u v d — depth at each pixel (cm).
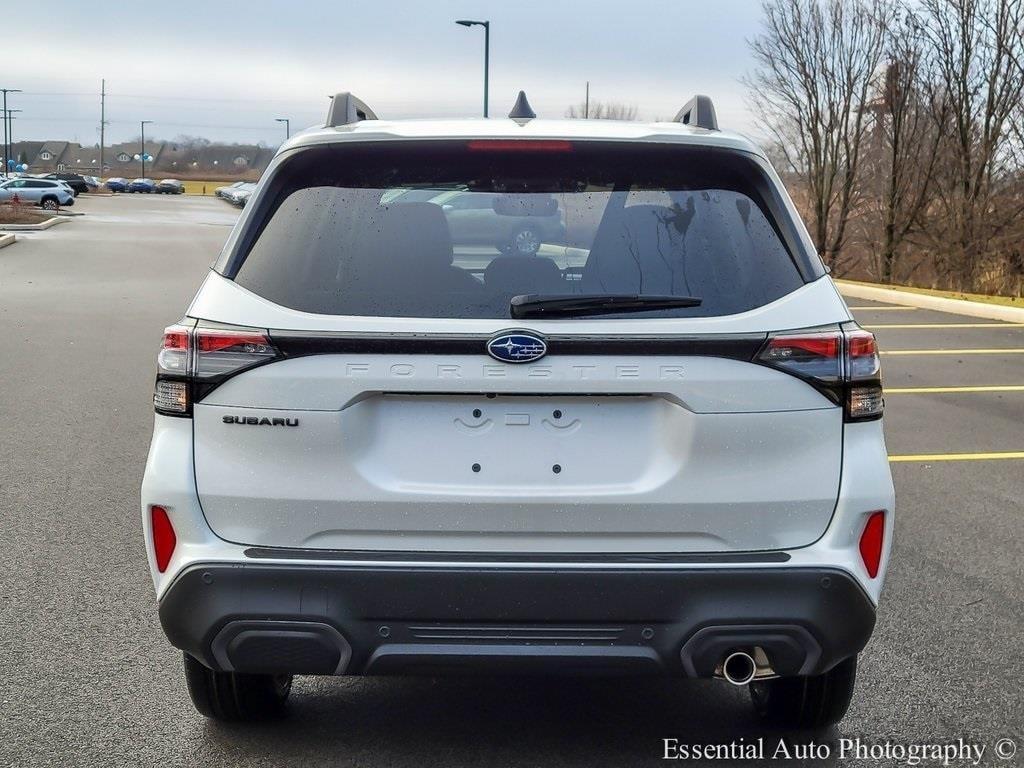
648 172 324
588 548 296
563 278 304
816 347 295
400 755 353
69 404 941
